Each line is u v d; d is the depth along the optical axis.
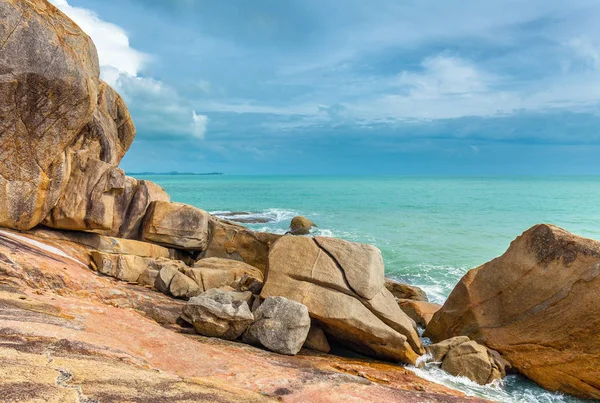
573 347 10.84
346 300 11.14
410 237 32.62
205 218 18.47
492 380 10.95
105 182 14.37
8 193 11.66
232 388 5.62
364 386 7.39
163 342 7.69
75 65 11.68
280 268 12.09
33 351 4.96
